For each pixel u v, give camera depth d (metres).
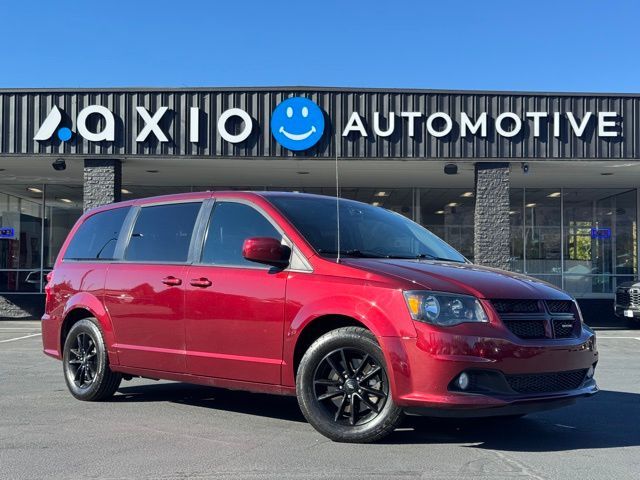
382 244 5.90
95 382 6.75
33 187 21.16
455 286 4.88
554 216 20.83
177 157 15.48
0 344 12.92
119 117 15.49
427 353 4.67
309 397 5.18
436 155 15.54
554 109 15.63
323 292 5.17
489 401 4.62
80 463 4.73
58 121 15.42
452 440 5.33
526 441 5.34
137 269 6.45
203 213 6.21
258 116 15.53
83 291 6.93
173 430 5.67
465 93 15.55
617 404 6.89
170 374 6.09
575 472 4.51
